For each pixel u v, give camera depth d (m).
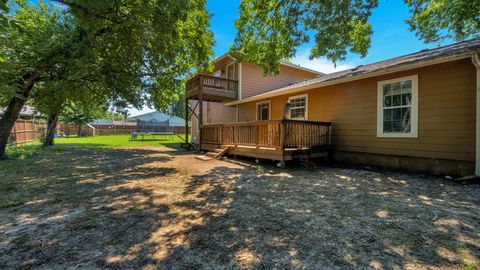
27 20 7.97
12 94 7.02
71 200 3.70
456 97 5.49
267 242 2.32
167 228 2.65
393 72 6.31
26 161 7.88
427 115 6.01
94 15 5.59
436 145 5.84
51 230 2.59
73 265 1.92
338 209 3.29
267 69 7.80
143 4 5.70
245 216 3.03
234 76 14.32
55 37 7.80
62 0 4.98
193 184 4.86
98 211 3.21
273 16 6.91
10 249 2.17
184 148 13.73
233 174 5.98
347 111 8.03
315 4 5.79
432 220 2.85
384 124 6.98
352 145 7.86
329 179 5.36
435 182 4.98
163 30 6.32
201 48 9.16
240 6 7.41
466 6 6.15
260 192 4.23
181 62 11.12
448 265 1.90
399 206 3.40
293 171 6.45
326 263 1.94
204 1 7.81
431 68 5.95
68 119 26.16
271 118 11.66
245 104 13.77
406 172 6.16
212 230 2.60
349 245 2.25
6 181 5.00
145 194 4.07
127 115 12.59
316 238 2.39
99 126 32.72
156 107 12.58
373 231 2.55
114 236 2.45
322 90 8.95
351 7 5.45
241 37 7.75
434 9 8.21
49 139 14.01
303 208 3.34
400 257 2.03
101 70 9.05
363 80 7.55
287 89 9.81
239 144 8.85
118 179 5.29
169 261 1.99
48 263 1.94
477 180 4.85
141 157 9.48
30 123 16.80
